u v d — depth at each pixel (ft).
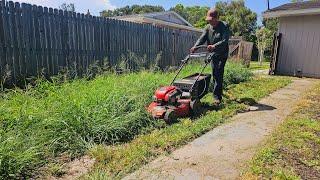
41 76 19.67
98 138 12.48
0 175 9.09
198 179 9.35
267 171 9.55
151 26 30.76
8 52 17.78
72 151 11.24
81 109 13.30
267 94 22.18
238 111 17.51
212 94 20.88
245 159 10.81
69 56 21.90
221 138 13.03
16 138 10.48
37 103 14.55
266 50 100.99
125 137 13.10
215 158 10.93
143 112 14.75
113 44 26.04
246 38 136.46
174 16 85.76
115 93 15.72
